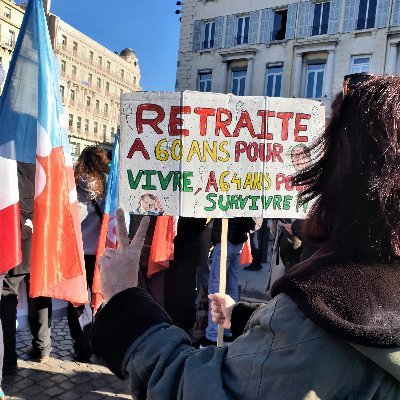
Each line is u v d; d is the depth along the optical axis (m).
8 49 41.38
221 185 2.33
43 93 2.34
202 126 2.31
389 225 0.67
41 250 2.30
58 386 3.00
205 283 4.37
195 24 21.55
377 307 0.64
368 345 0.61
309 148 0.84
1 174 2.37
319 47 18.66
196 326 3.94
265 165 2.37
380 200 0.67
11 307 3.00
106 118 57.03
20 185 2.75
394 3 17.03
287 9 19.33
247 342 0.78
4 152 2.38
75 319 3.35
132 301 0.95
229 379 0.75
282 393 0.67
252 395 0.70
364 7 17.72
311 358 0.66
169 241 3.63
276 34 20.03
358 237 0.70
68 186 2.43
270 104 2.37
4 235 2.36
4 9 40.66
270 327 0.72
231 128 2.34
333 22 18.22
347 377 0.65
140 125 2.30
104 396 2.91
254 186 2.37
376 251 0.68
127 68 61.19
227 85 21.16
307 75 19.28
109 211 3.24
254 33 20.11
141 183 2.30
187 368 0.79
